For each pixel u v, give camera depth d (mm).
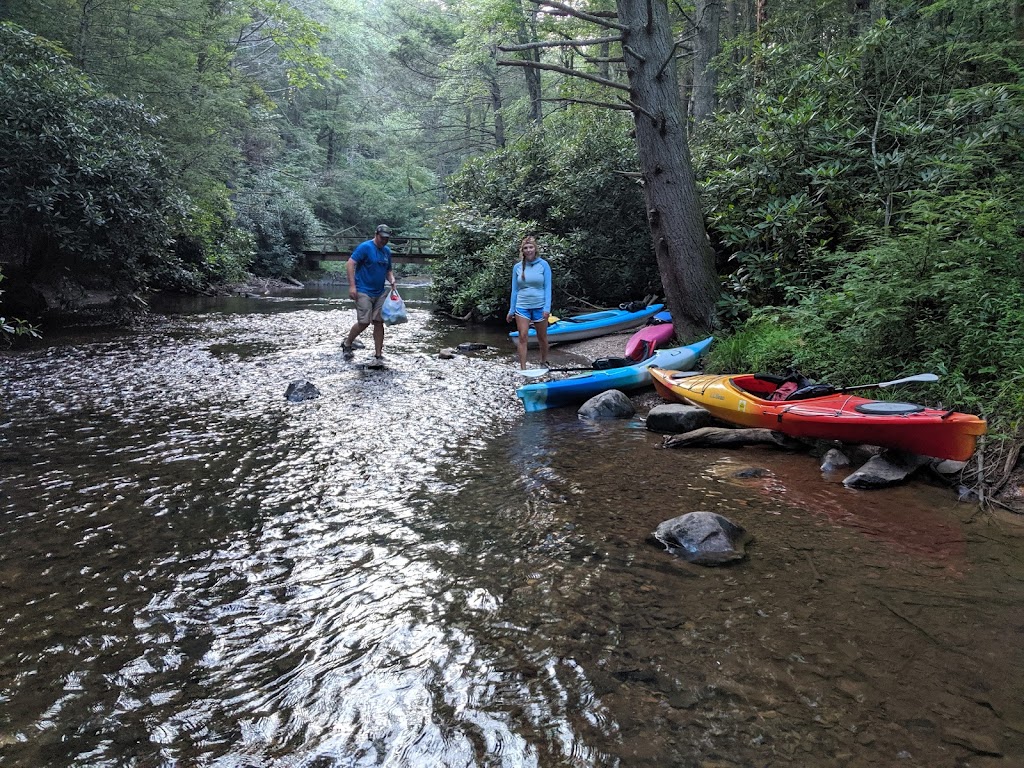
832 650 2318
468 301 13680
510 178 14883
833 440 4797
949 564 2998
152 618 2572
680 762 1793
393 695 2105
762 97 9141
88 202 10070
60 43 12531
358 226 41812
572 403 6621
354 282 8461
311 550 3195
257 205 27438
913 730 1909
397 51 31438
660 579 2875
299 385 6590
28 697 2084
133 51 15922
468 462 4625
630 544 3244
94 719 1988
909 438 4117
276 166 33438
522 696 2092
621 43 7469
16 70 9758
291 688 2146
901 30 8391
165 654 2332
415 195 43938
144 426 5426
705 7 14055
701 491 4008
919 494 3943
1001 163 6562
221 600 2717
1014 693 2078
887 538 3299
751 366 6633
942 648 2326
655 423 5582
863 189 7395
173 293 19219
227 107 18812
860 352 5395
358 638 2439
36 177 9828
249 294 21000
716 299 8070
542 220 14219
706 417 5586
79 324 11797
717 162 9828
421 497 3920
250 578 2908
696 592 2752
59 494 3891
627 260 12766
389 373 7898
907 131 6949
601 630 2473
